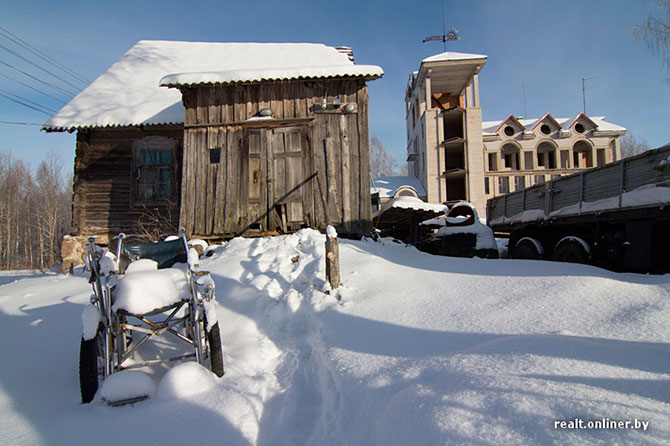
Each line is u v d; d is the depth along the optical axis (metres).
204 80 8.94
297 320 4.53
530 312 3.40
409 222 13.91
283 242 7.20
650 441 1.38
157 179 11.11
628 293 3.47
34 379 3.11
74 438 2.24
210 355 3.10
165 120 10.31
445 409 1.88
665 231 5.55
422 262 6.45
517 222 9.59
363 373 2.81
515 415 1.71
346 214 9.03
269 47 15.06
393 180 29.56
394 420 2.04
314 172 9.10
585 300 3.47
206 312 3.20
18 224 34.62
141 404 2.63
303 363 3.53
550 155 34.19
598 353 2.24
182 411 2.51
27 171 38.81
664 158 5.18
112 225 10.97
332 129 9.23
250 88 9.40
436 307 3.98
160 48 14.93
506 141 32.03
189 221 9.07
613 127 32.97
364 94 9.29
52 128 10.38
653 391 1.76
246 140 9.27
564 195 7.75
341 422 2.37
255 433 2.37
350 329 3.80
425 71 27.16
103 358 3.11
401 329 3.55
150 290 3.06
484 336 3.06
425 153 27.88
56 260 23.56
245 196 9.12
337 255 5.12
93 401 2.69
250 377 3.20
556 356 2.26
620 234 6.32
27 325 4.53
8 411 2.56
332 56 13.84
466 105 30.22
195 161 9.26
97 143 11.22
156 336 4.01
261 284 5.49
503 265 5.56
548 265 5.23
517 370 2.17
